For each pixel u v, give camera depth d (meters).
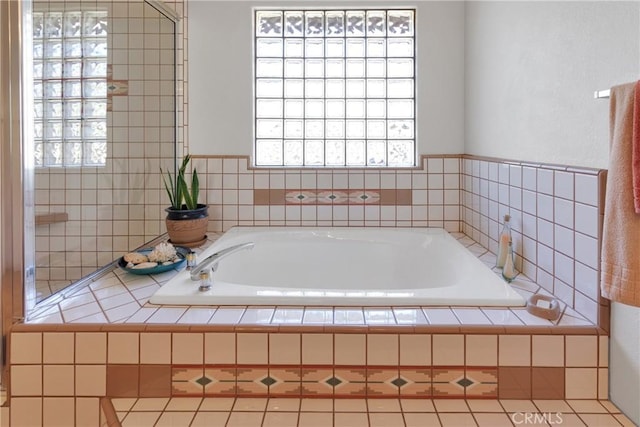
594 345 1.18
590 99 1.24
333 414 1.12
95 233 1.87
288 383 1.21
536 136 1.58
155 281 1.64
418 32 2.46
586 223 1.25
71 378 1.21
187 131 2.52
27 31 1.30
